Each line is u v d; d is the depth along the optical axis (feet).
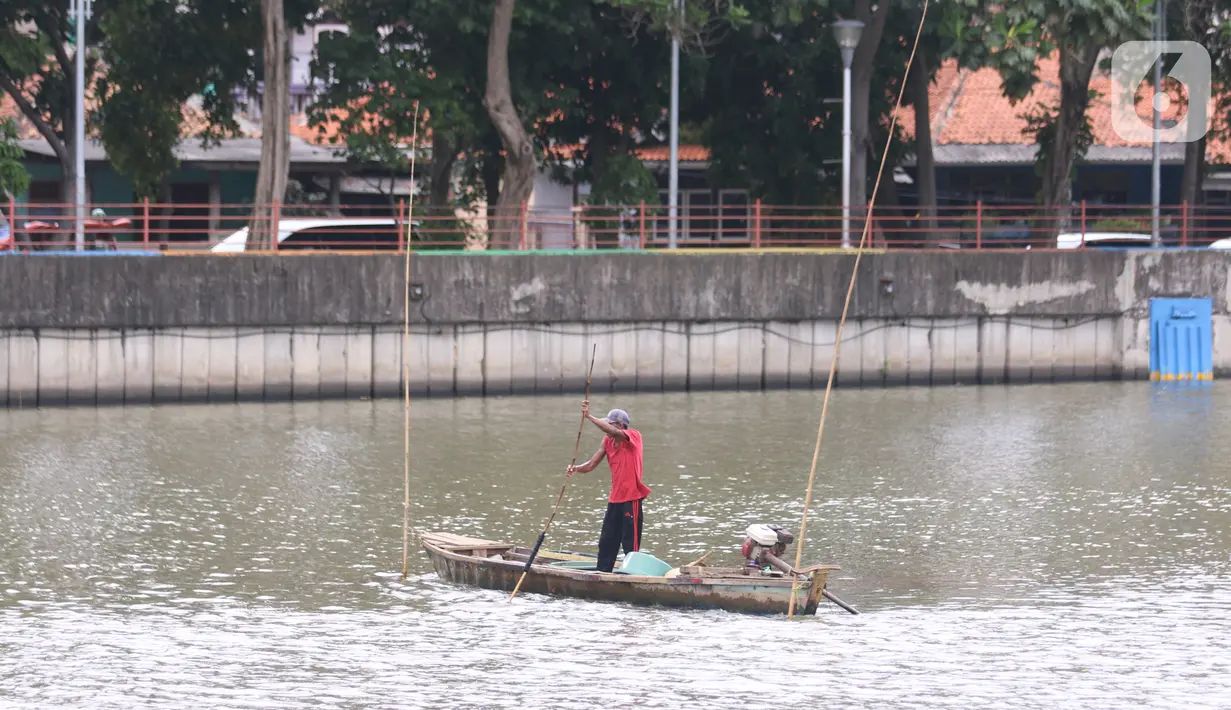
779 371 162.71
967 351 167.22
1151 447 128.06
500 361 156.66
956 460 121.70
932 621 75.15
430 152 200.34
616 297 157.99
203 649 70.74
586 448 126.72
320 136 185.57
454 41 179.01
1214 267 170.50
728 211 233.14
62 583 82.89
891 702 63.41
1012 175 232.53
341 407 149.59
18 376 146.72
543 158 195.52
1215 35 187.52
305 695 64.44
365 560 88.02
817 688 65.10
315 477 113.91
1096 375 170.19
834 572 85.46
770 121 196.24
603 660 68.74
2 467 117.70
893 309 163.73
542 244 180.04
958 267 164.96
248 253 151.43
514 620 74.90
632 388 159.74
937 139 223.30
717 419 142.72
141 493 107.96
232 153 221.25
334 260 152.25
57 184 230.48
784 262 161.17
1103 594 80.53
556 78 191.11
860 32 163.73
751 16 180.04
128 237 232.73
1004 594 80.38
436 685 65.57
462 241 180.04
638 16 169.48
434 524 97.91
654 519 98.89
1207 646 71.10
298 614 76.38
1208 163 216.74
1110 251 168.66
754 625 74.18
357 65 173.17
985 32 156.04
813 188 196.13
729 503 104.17
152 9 181.98
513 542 92.79
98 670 67.77
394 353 154.71
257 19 184.14
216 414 144.66
